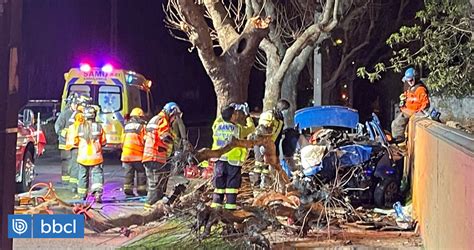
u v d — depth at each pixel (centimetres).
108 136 1463
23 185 1114
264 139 861
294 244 768
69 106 1177
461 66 1242
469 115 1350
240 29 1523
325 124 1098
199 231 753
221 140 884
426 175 730
